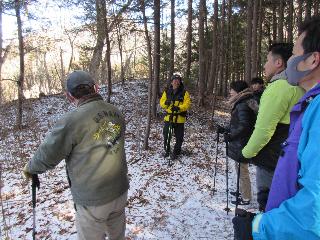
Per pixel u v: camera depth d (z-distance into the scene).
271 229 1.37
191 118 14.53
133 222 4.98
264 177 3.74
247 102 4.93
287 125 3.22
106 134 3.01
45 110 14.73
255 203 5.66
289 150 1.57
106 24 9.77
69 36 17.70
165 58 20.16
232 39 24.89
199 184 6.71
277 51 3.33
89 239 3.10
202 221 5.05
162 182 6.76
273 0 23.19
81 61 22.31
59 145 2.87
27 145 9.74
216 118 15.22
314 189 1.26
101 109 3.04
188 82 20.25
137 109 14.72
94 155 2.95
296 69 1.53
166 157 8.64
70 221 5.00
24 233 4.68
